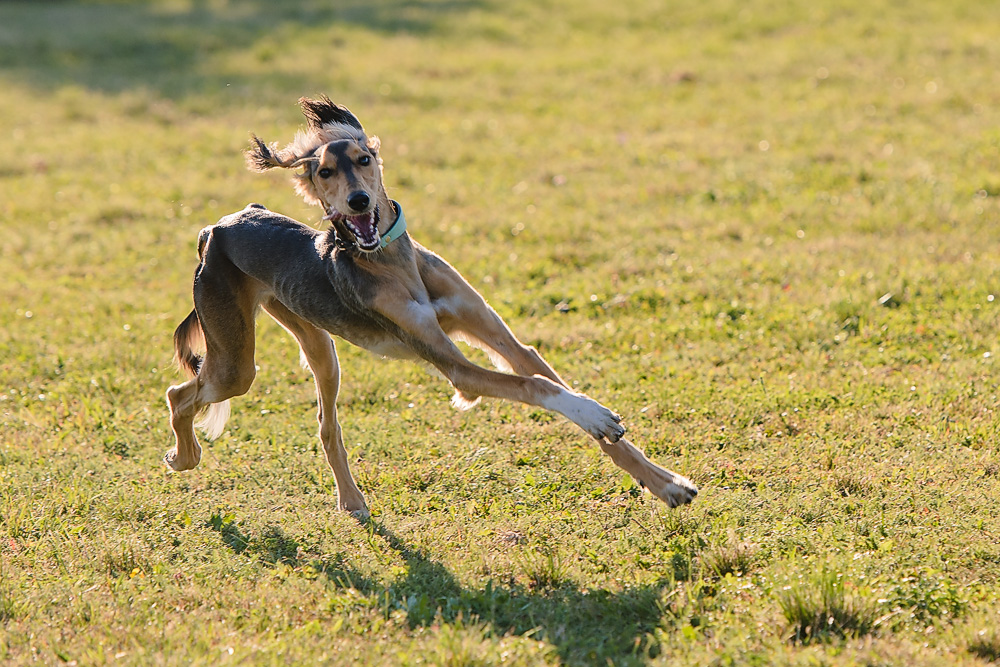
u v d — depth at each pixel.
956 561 7.14
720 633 6.36
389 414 10.59
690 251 15.47
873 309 12.42
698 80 27.25
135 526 8.41
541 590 7.16
